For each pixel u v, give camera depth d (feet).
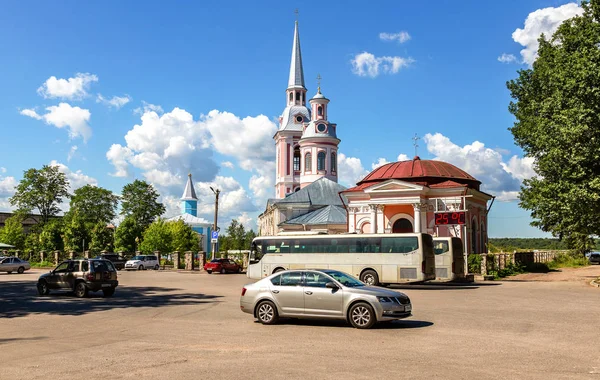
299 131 297.12
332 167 276.82
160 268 213.25
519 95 132.67
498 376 28.14
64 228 252.83
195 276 144.15
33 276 148.87
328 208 209.67
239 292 88.07
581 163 90.17
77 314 58.49
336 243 100.78
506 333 43.29
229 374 28.63
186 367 30.40
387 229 153.38
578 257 203.51
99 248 248.11
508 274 132.36
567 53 101.04
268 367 30.40
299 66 311.88
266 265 106.32
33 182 279.49
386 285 104.63
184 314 57.67
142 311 60.90
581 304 66.28
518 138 130.11
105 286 81.66
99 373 28.91
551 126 94.38
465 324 48.67
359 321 46.06
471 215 158.10
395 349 36.24
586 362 31.86
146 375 28.43
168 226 271.90
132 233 270.46
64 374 28.71
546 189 97.19
